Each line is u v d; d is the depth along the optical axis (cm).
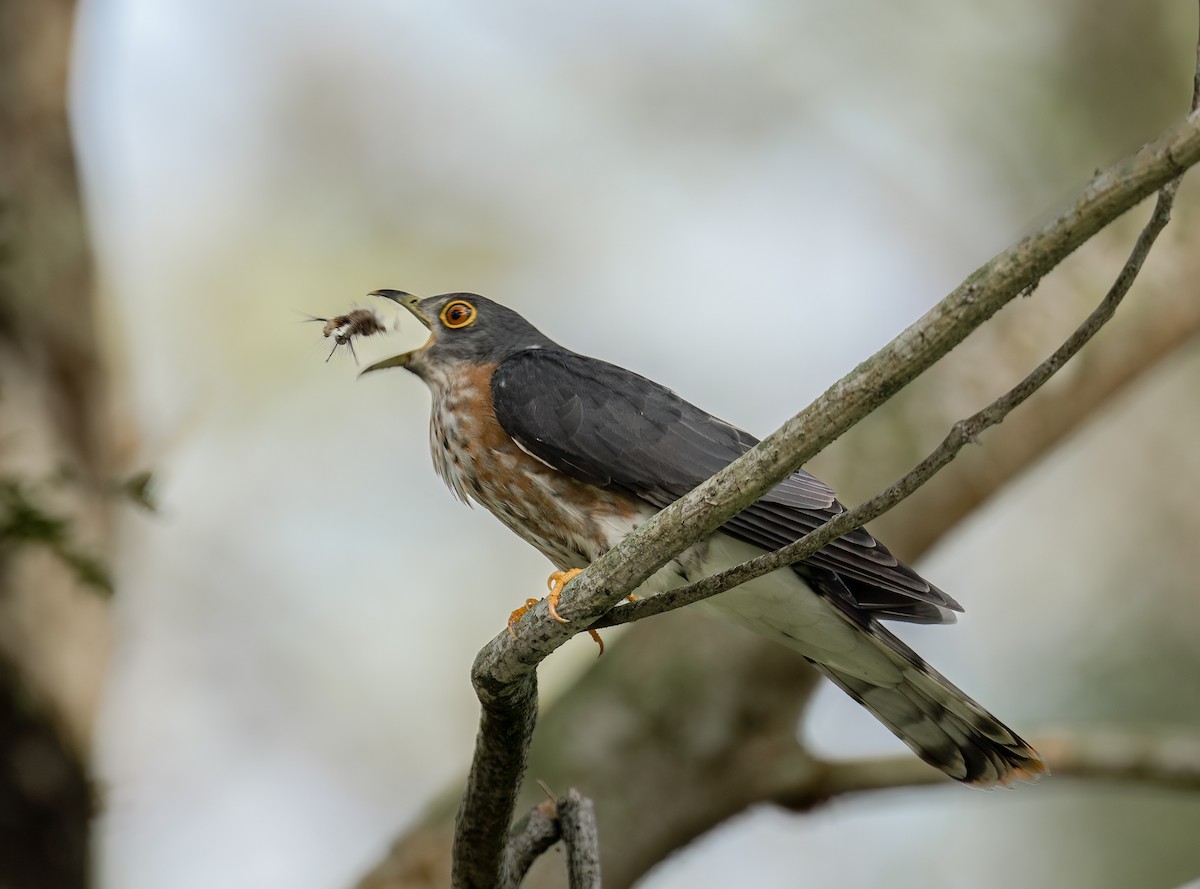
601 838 1083
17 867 963
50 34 1127
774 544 851
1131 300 1230
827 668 889
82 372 1101
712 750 1101
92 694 1034
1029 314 1234
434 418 1009
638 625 1174
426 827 1051
